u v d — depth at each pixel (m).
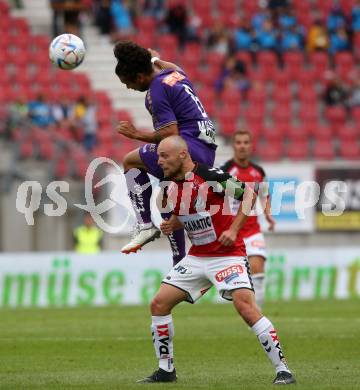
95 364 29.19
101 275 53.69
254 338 35.22
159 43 82.50
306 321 41.25
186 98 25.38
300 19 88.62
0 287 53.09
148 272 54.03
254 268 38.62
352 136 77.25
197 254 24.22
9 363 29.48
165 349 24.78
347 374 26.14
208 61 82.31
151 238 26.95
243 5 88.19
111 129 74.19
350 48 86.88
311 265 55.56
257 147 75.06
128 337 36.06
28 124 67.00
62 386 24.38
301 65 84.12
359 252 56.12
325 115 79.81
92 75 78.56
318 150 75.56
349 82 83.88
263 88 80.69
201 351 31.97
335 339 34.75
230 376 26.00
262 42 84.25
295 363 28.80
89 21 82.88
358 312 45.47
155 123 25.45
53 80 78.00
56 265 53.44
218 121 77.69
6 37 81.00
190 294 24.42
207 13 87.31
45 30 83.06
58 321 42.59
